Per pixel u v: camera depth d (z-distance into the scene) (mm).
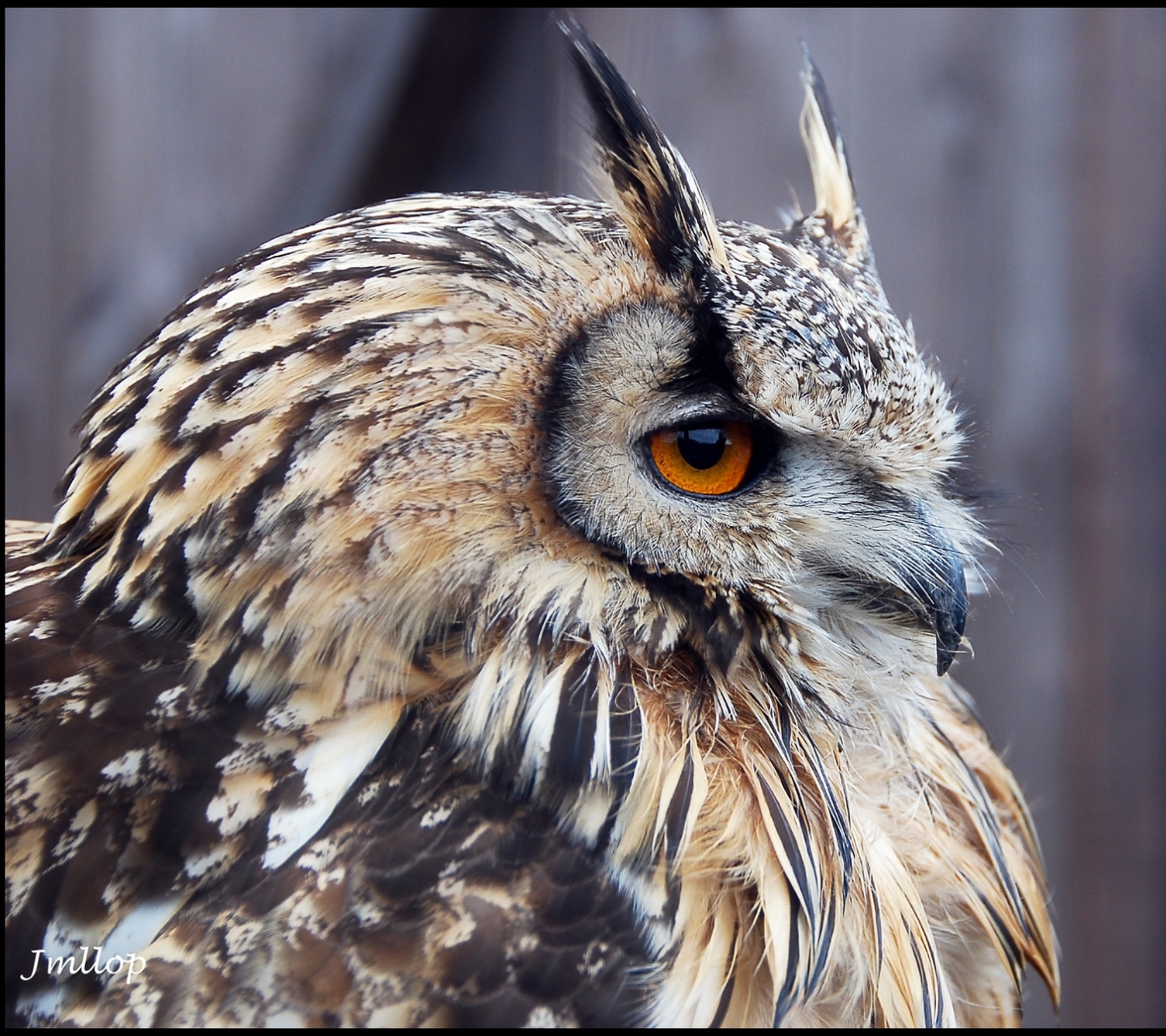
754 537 2746
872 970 2738
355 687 2721
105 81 2955
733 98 2930
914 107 2930
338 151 2939
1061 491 2930
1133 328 2928
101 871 2709
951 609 2775
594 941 2709
